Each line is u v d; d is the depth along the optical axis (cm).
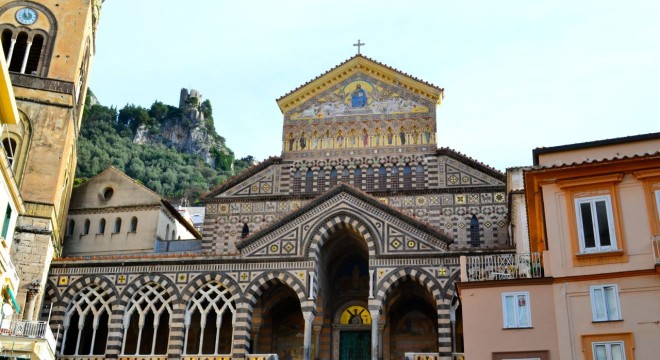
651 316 3038
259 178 5900
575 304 3178
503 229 5416
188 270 4828
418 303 5181
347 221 4794
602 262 3200
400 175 5756
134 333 5147
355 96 6084
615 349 3045
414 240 4672
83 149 14550
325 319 5162
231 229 5722
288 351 5216
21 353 3953
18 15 5591
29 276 4734
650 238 3161
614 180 3297
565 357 3098
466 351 3247
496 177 5584
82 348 4991
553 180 3409
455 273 4534
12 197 3916
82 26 5641
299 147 5975
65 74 5422
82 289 4872
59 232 5481
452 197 5588
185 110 19775
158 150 17162
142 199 5975
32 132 5178
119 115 18475
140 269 4866
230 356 4547
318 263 4853
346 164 5859
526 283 3300
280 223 4859
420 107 5950
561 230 3316
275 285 5019
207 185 16038
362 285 5306
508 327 3241
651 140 3472
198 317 5134
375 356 4419
